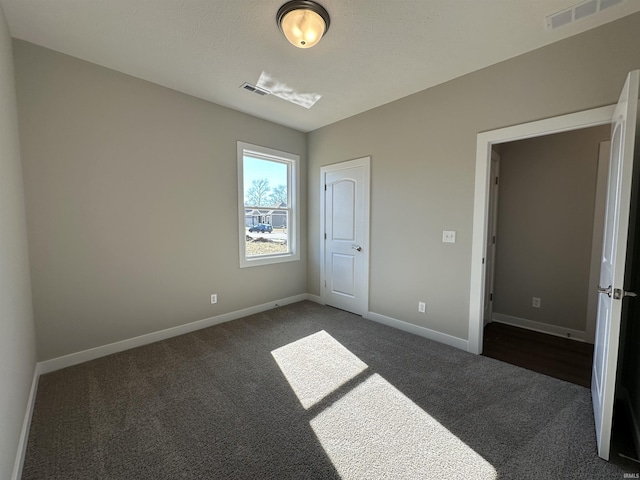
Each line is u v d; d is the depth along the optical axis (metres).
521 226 3.27
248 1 1.68
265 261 3.81
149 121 2.71
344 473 1.36
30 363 1.96
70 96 2.29
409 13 1.78
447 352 2.63
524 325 3.28
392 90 2.87
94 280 2.47
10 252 1.57
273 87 2.80
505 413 1.79
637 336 1.69
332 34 1.98
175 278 2.97
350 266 3.73
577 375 2.25
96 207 2.45
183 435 1.60
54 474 1.35
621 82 1.86
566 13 1.78
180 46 2.14
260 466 1.40
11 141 1.79
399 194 3.12
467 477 1.34
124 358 2.49
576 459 1.44
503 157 3.37
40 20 1.85
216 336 2.98
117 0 1.68
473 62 2.36
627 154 1.36
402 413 1.79
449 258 2.76
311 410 1.82
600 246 2.77
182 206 2.99
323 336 2.99
